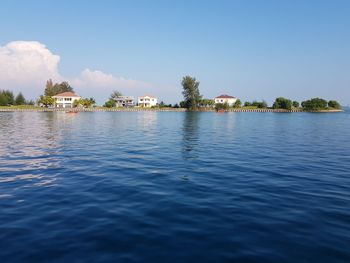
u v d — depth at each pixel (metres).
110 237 6.75
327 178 12.65
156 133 33.66
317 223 7.66
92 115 88.50
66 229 7.19
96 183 11.60
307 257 5.89
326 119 76.75
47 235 6.84
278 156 18.38
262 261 5.73
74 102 150.88
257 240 6.65
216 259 5.79
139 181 11.96
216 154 18.98
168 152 19.67
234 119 72.31
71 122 53.12
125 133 33.22
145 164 15.52
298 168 14.73
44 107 143.62
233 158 17.55
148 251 6.10
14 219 7.83
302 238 6.76
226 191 10.61
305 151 20.56
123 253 6.01
